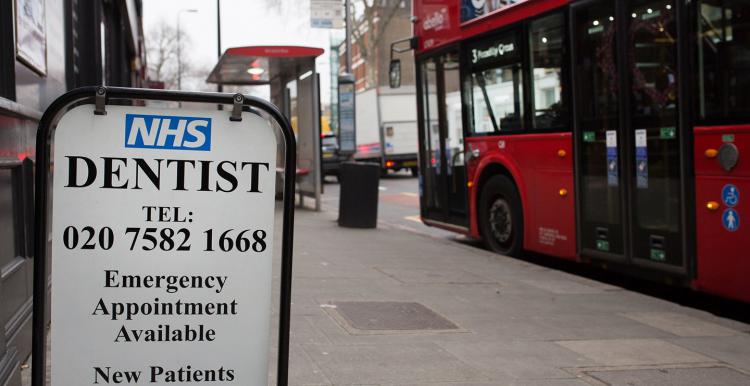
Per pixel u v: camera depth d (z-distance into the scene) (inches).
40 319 108.8
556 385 180.5
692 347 221.3
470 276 333.1
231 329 113.6
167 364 112.0
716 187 249.3
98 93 107.1
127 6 631.2
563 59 334.6
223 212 112.9
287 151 113.4
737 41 238.7
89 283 109.7
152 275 111.2
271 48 597.0
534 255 423.8
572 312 266.7
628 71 292.7
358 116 1433.3
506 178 390.9
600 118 311.6
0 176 169.6
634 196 290.7
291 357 195.8
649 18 280.1
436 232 545.0
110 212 110.0
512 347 215.2
